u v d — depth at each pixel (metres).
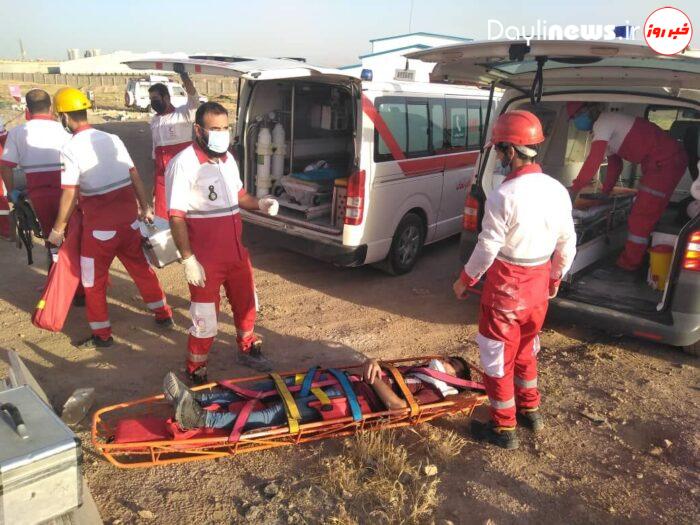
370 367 3.62
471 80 5.15
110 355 4.56
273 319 5.36
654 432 3.78
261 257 7.09
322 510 3.00
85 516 2.42
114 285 5.97
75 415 3.64
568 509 3.10
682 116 6.29
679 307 4.31
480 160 5.31
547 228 3.15
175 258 4.97
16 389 2.39
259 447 3.30
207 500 3.06
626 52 3.58
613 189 6.75
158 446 3.08
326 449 3.49
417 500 2.99
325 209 6.31
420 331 5.24
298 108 6.80
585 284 5.28
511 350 3.39
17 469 1.96
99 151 4.29
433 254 7.39
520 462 3.47
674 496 3.21
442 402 3.66
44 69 63.47
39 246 7.15
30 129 5.10
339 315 5.52
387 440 3.56
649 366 4.65
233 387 3.54
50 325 4.35
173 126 6.79
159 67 6.06
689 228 4.21
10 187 5.38
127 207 4.49
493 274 3.28
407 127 6.14
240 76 5.16
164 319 5.05
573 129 6.76
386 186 5.89
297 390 3.56
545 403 4.08
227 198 3.88
